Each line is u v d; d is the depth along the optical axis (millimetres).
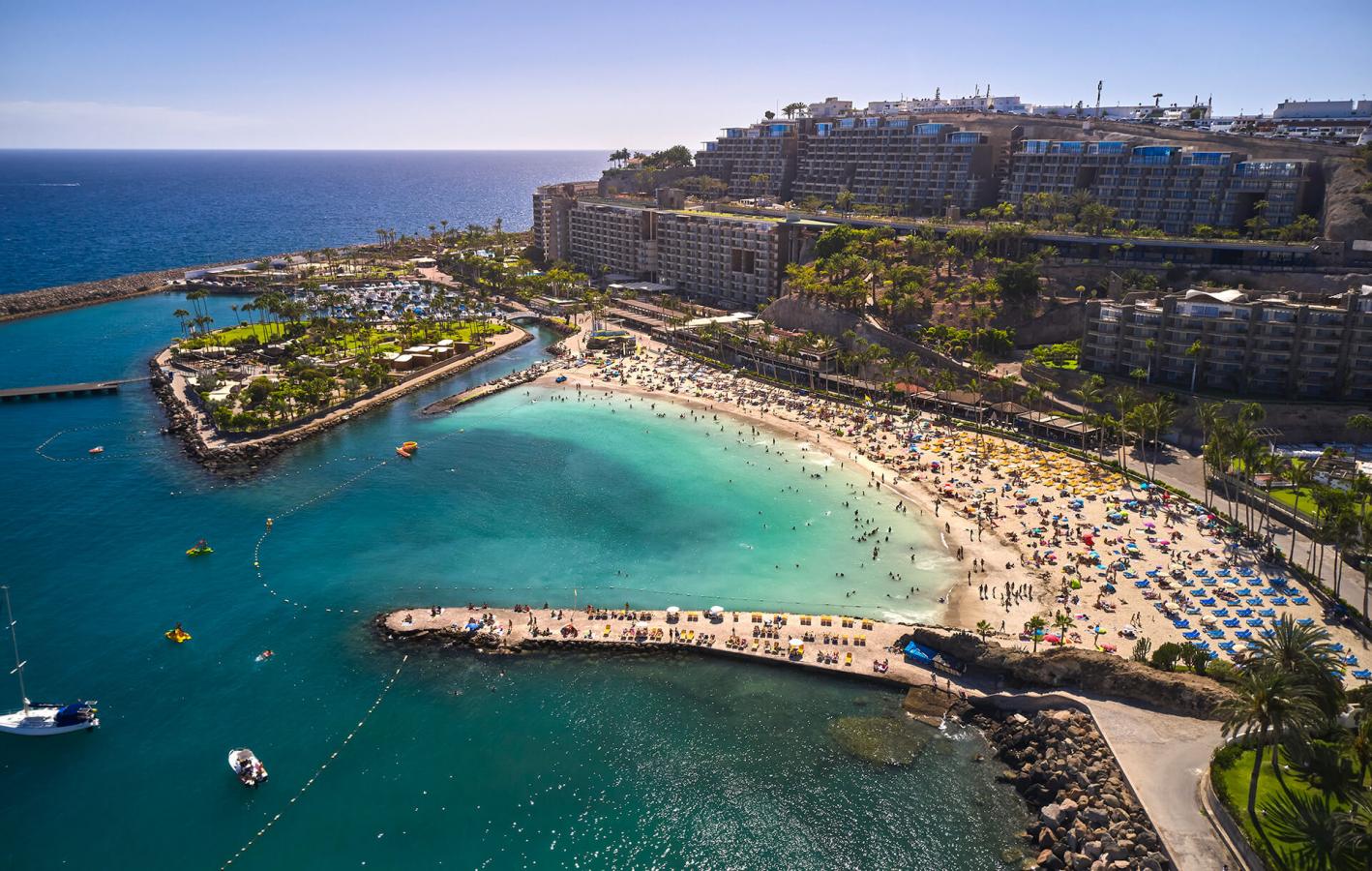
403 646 119812
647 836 89438
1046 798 91500
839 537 150625
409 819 91562
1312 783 84062
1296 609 121625
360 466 184000
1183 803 86250
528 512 161250
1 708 106438
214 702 108750
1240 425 149750
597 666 115875
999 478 171375
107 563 141625
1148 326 196000
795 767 98188
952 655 114000
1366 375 177625
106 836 89250
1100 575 133125
